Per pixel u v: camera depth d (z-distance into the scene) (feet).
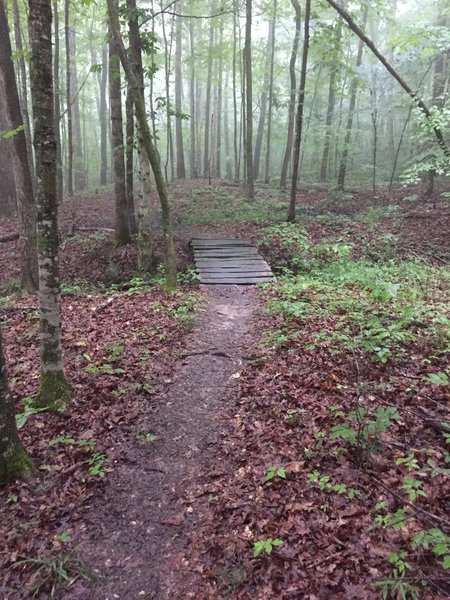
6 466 13.91
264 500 12.65
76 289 36.73
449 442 12.98
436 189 64.28
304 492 12.57
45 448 15.67
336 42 51.08
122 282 39.52
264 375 19.76
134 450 15.76
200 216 59.00
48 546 11.99
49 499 13.55
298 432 15.34
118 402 18.44
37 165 15.94
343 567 10.19
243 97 76.64
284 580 10.23
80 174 96.78
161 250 43.93
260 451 14.80
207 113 91.66
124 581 11.01
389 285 24.26
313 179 93.97
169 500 13.46
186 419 17.48
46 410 17.58
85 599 10.61
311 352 20.86
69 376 20.30
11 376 20.98
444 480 12.10
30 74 15.39
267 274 37.58
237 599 10.08
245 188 72.79
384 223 50.70
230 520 12.26
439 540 9.56
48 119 15.57
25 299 34.53
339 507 11.85
